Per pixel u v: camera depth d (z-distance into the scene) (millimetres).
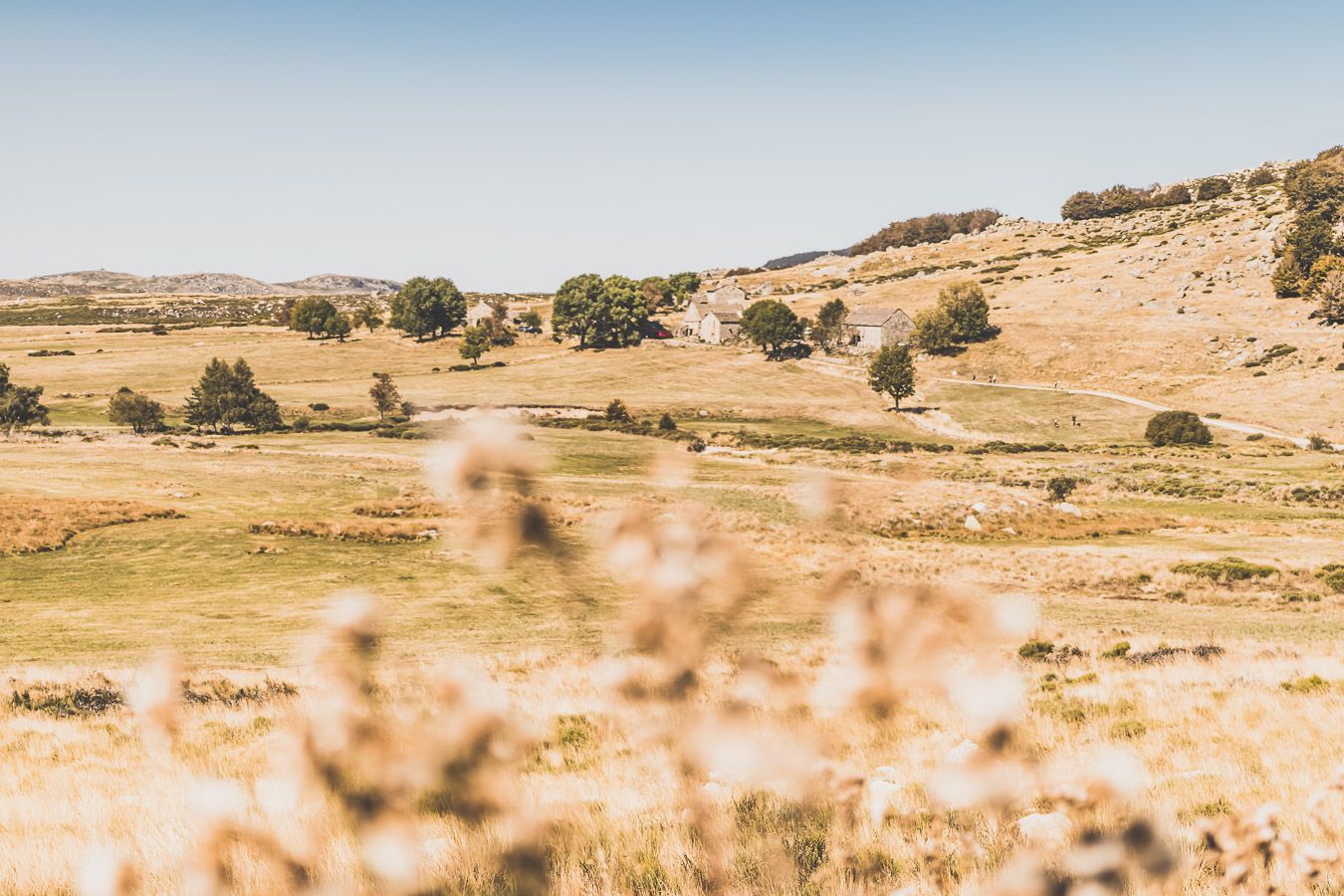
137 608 34000
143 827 4594
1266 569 42312
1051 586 40750
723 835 2822
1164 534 57062
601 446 86750
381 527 48656
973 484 67188
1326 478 75125
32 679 19469
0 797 9086
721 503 52531
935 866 2861
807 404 125125
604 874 2943
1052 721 11984
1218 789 7551
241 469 69188
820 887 2799
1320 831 4453
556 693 13516
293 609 33938
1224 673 17031
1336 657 20625
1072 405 119188
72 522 47969
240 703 15508
